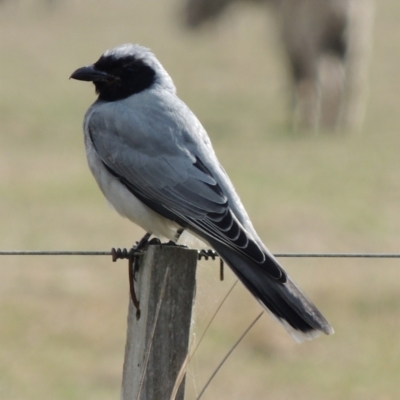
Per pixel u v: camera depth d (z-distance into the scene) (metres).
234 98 34.28
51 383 11.14
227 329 12.45
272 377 11.41
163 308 6.09
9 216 18.59
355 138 28.69
